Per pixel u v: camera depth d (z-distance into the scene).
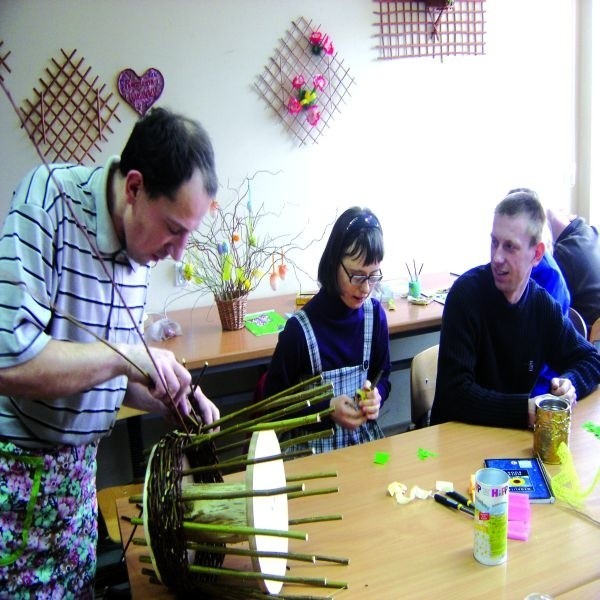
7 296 1.02
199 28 2.79
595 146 3.76
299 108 2.97
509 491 1.32
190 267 2.75
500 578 1.08
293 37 2.97
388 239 3.41
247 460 1.04
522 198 1.72
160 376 1.12
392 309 2.86
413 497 1.34
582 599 1.01
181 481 1.05
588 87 3.69
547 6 3.56
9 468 1.16
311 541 1.20
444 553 1.15
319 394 1.22
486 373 1.86
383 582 1.08
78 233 1.12
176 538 1.00
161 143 1.02
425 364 2.07
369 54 3.15
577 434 1.60
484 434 1.63
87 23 2.62
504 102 3.56
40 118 2.62
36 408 1.15
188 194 1.04
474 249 3.66
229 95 2.90
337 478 1.44
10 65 2.55
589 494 1.32
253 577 1.02
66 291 1.13
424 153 3.40
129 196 1.07
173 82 2.80
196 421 1.23
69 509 1.24
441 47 3.32
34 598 1.20
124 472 2.94
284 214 3.12
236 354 2.38
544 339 1.89
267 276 3.13
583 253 3.04
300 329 1.85
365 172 3.27
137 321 1.30
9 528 1.16
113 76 2.70
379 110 3.24
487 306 1.81
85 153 2.71
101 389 1.23
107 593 1.91
